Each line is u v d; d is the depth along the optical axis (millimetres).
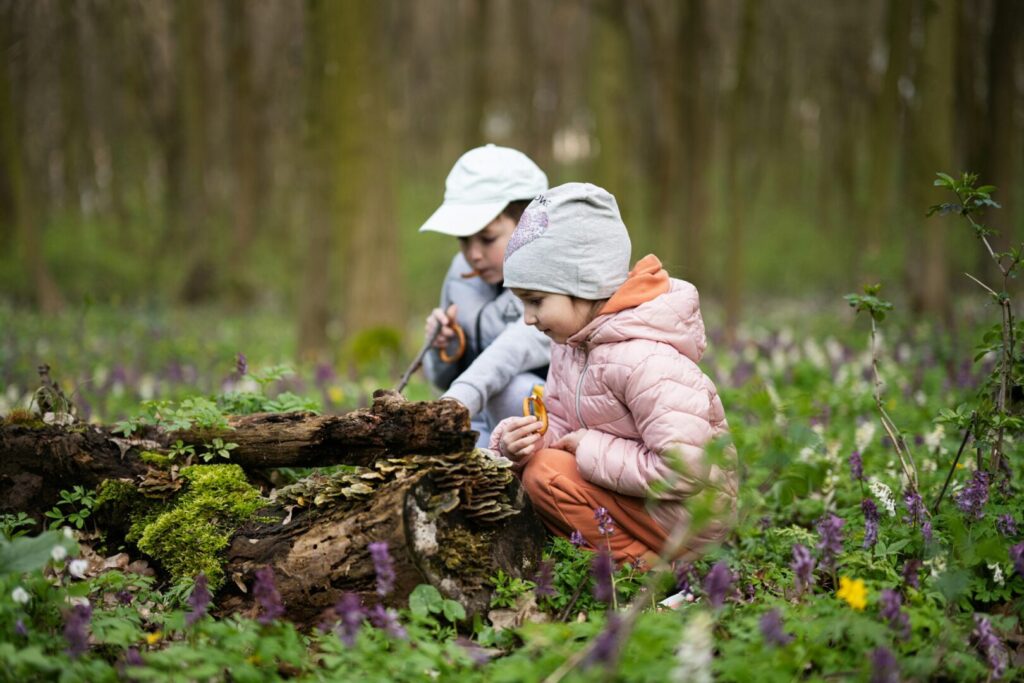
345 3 10859
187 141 19734
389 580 2545
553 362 3482
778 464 2496
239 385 6320
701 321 3260
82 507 3414
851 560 2945
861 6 26078
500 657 2744
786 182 31641
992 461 3340
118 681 2408
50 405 3699
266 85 25281
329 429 3336
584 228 3154
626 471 3098
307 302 11867
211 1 22047
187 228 20672
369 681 2320
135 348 10273
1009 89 13328
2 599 2498
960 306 12250
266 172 26016
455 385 3715
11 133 15117
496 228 3977
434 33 35062
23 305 15094
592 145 14516
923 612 2592
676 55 19750
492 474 3141
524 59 30406
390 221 11117
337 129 11008
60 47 20094
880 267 12055
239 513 3172
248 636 2430
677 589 3215
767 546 3459
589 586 3062
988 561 2895
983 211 3439
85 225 22297
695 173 20359
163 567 3166
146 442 3490
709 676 2139
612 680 2248
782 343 9078
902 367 7430
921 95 11328
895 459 4137
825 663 2422
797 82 31922
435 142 38344
